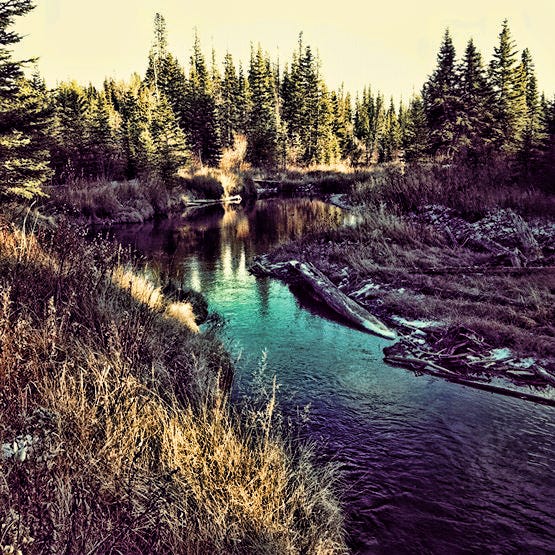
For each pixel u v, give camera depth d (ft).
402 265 37.78
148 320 17.99
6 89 39.09
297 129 200.85
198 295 32.89
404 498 12.62
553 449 15.10
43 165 42.47
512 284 30.66
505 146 107.55
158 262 46.50
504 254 36.65
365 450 14.90
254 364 21.81
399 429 16.25
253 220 81.10
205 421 11.73
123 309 17.58
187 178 120.47
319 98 204.23
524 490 13.03
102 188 83.41
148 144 107.34
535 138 70.33
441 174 65.51
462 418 17.11
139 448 9.69
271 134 180.04
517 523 11.77
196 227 73.67
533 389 19.19
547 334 23.41
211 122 154.81
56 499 7.37
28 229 28.48
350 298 32.50
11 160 40.06
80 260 18.79
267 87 204.85
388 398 18.66
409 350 23.53
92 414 9.98
